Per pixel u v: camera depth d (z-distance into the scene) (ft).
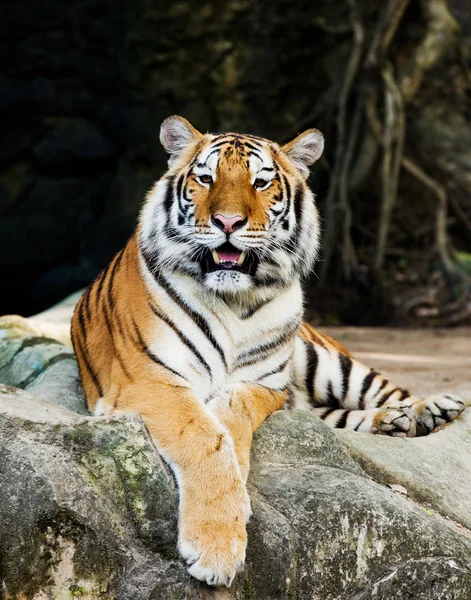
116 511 18.52
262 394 22.63
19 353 31.53
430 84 80.94
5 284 84.58
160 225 23.11
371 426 26.43
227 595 17.97
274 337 23.17
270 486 20.15
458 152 79.77
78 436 18.89
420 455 24.11
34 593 17.46
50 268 84.12
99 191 83.05
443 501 22.58
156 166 79.82
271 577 18.61
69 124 81.25
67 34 80.02
